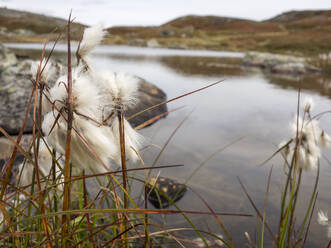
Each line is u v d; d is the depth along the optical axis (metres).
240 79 7.94
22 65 3.52
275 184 1.95
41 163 0.87
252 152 2.54
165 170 2.11
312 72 10.90
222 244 1.31
